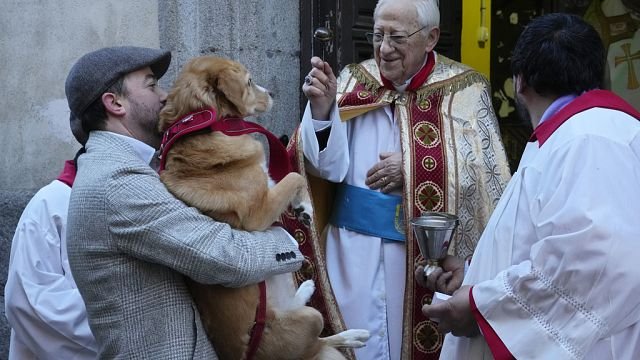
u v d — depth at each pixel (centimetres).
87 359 291
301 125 336
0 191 477
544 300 216
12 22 474
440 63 355
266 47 430
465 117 343
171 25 425
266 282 245
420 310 327
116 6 443
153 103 247
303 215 263
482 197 338
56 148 469
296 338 240
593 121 223
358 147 346
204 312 232
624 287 206
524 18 561
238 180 233
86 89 241
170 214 221
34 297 287
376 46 342
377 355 334
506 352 221
